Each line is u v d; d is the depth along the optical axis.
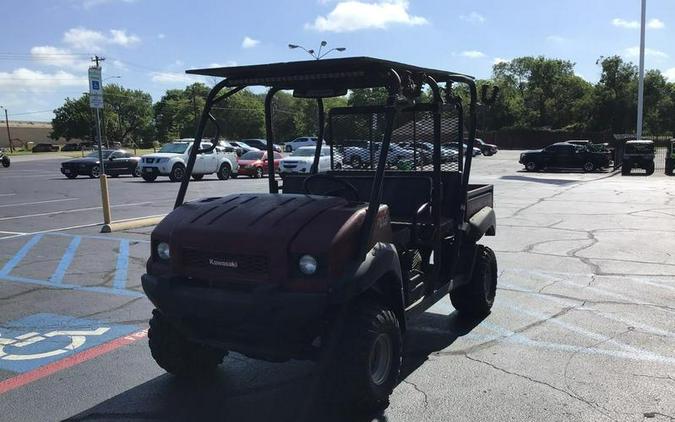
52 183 25.33
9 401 4.11
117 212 14.59
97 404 4.06
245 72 4.09
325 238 3.34
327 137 5.71
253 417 3.85
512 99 90.50
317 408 3.96
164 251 3.81
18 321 5.89
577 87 89.38
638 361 4.71
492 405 3.95
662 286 7.11
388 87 3.89
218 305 3.42
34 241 10.39
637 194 18.69
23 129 129.62
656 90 80.69
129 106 125.06
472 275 5.70
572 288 7.06
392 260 3.68
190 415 3.89
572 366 4.63
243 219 3.62
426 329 5.61
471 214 5.59
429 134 5.29
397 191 4.95
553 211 14.45
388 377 3.80
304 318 3.30
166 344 4.23
